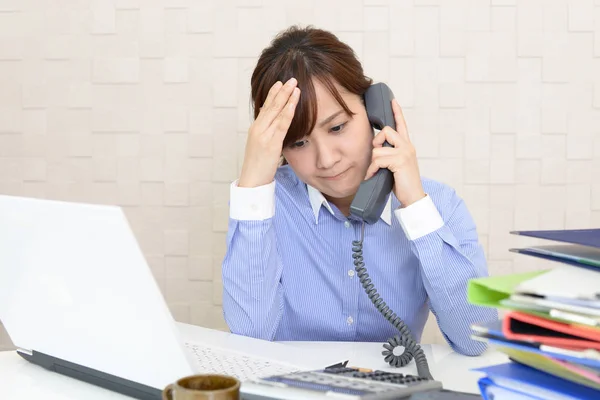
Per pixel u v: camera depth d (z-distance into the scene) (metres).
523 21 1.98
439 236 1.32
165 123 2.07
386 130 1.37
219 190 2.08
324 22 2.01
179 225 2.10
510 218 2.03
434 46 2.00
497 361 1.24
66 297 0.94
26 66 2.09
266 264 1.43
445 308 1.33
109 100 2.08
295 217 1.59
